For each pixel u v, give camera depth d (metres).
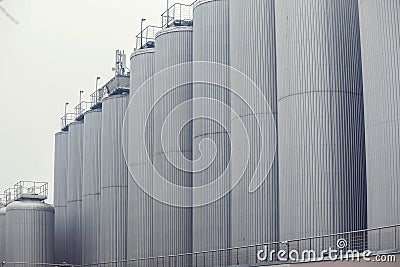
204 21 54.66
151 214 62.59
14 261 67.75
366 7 38.56
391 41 37.03
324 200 41.75
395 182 36.22
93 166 74.56
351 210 41.75
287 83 43.91
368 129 38.09
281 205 43.94
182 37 59.50
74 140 81.31
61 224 82.94
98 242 72.62
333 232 41.31
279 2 45.19
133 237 63.34
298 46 43.47
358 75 43.22
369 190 37.88
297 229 42.25
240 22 49.53
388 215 36.31
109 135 70.00
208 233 52.06
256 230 46.97
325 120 42.47
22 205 68.62
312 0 43.47
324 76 42.75
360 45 43.03
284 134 43.91
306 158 42.47
